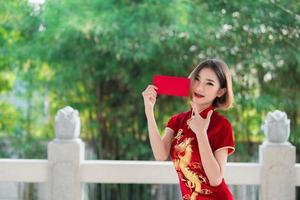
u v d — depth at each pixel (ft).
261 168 14.02
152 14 22.34
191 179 10.01
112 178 14.01
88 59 23.43
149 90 10.60
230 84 10.23
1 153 25.94
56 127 14.12
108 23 22.09
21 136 25.98
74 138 14.19
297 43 23.02
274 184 13.96
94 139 25.12
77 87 24.48
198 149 9.88
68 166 13.97
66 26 22.27
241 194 23.45
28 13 24.27
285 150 13.96
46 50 23.29
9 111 26.45
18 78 25.32
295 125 23.88
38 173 14.10
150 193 24.53
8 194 24.79
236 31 23.11
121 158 24.71
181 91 10.45
